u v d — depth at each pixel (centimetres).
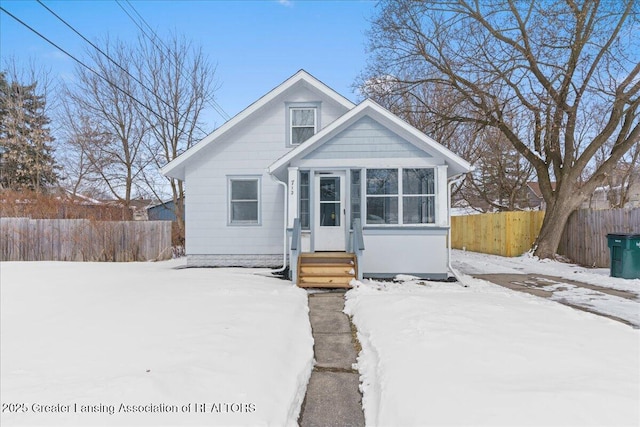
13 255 1309
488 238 1559
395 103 1559
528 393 267
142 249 1350
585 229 1110
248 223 1085
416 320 455
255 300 603
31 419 248
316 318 562
